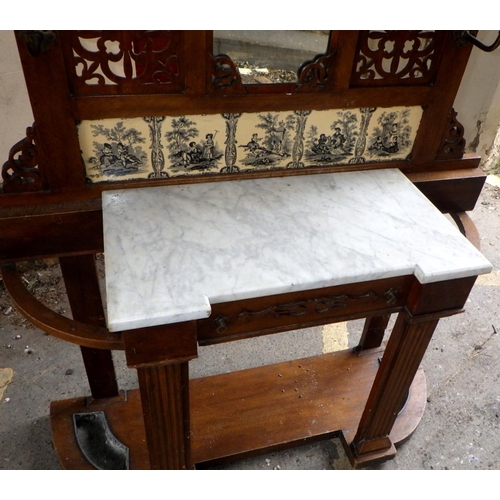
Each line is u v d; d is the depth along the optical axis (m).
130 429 1.34
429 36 0.97
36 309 0.92
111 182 1.00
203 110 0.95
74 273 1.10
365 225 0.97
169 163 1.01
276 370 1.53
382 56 0.98
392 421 1.26
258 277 0.83
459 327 1.84
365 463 1.33
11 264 1.00
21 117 1.60
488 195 2.53
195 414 1.40
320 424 1.40
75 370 1.59
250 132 1.01
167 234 0.90
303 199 1.03
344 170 1.13
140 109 0.91
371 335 1.55
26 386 1.53
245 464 1.36
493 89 2.26
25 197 0.95
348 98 1.01
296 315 0.91
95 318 1.21
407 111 1.08
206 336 0.88
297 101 0.99
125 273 0.82
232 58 0.91
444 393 1.59
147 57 0.86
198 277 0.82
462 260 0.90
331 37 0.93
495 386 1.62
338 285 0.88
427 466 1.38
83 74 0.85
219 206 0.99
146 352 0.82
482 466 1.39
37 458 1.35
